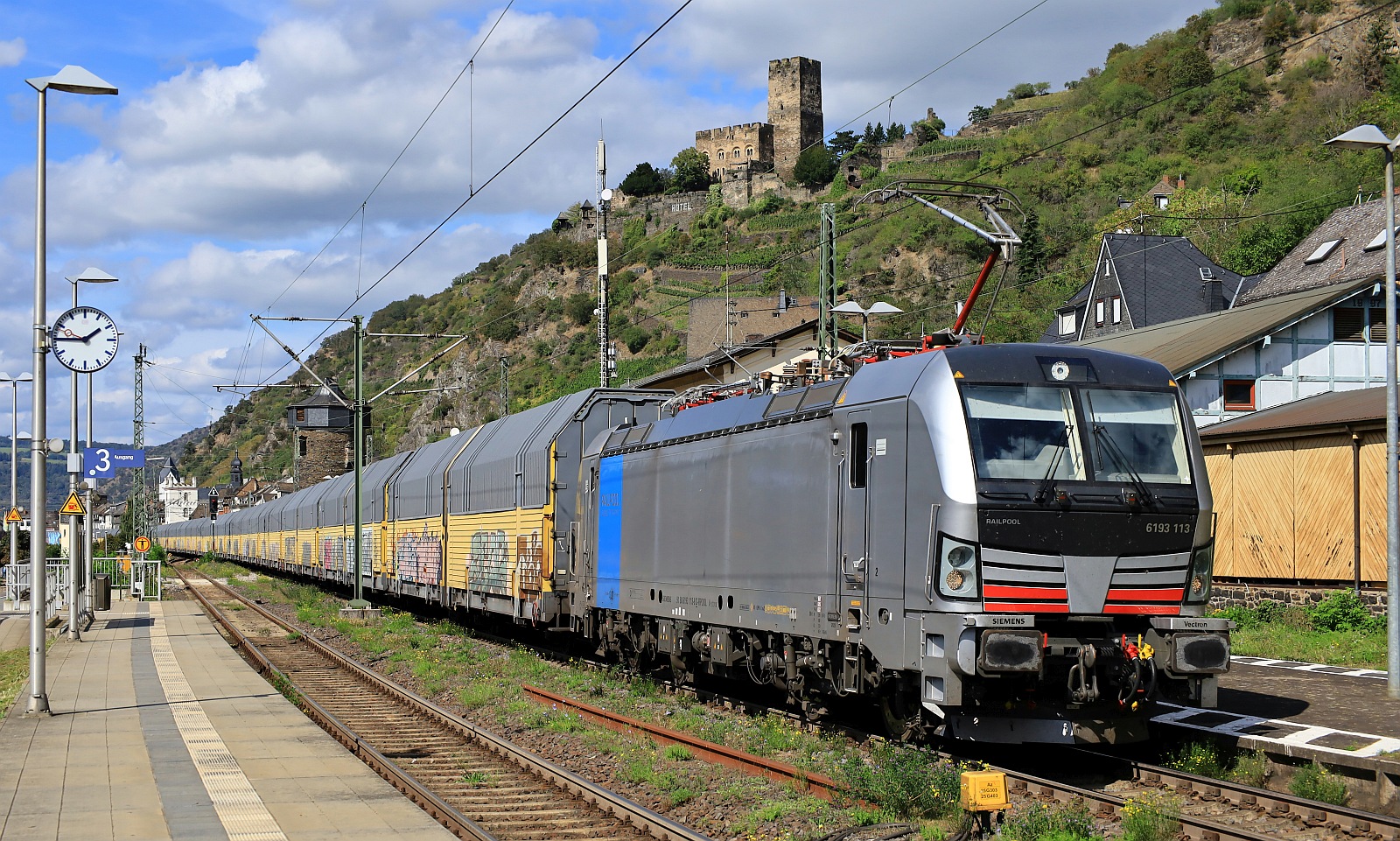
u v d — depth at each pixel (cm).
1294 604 2175
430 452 3297
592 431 2144
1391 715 1253
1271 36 10712
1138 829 871
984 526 1074
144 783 1077
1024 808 970
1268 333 2658
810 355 4378
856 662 1240
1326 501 2112
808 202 12750
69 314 1750
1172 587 1120
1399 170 6359
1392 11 10044
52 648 2458
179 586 5041
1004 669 1039
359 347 3206
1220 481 2416
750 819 957
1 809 968
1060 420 1124
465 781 1130
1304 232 6019
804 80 14700
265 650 2459
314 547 4628
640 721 1363
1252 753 1102
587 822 967
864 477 1220
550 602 2108
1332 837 867
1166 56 11256
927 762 1051
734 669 1634
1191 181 8962
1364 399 2239
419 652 2319
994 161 10875
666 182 15012
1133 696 1080
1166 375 1179
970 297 1515
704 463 1596
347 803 992
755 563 1441
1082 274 7462
